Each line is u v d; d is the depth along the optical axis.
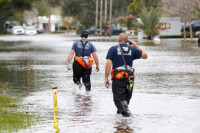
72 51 26.62
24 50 75.62
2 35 180.38
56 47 85.12
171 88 28.41
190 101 23.27
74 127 17.34
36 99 24.48
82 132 16.50
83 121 18.45
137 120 18.47
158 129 16.83
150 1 140.62
